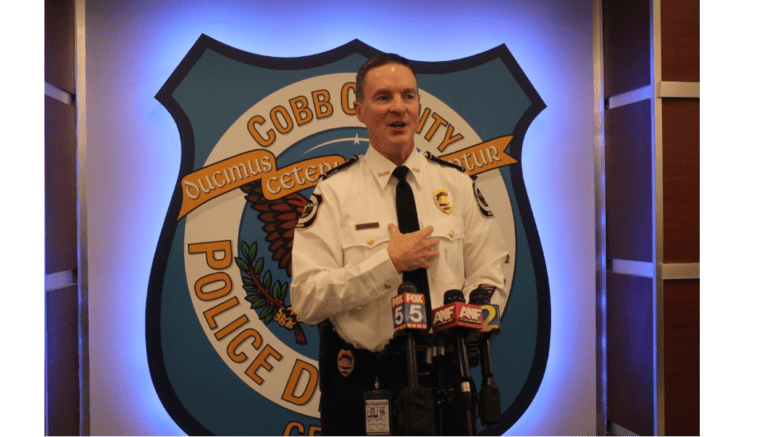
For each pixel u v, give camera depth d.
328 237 1.97
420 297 1.64
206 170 3.22
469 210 2.13
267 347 3.23
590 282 3.46
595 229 3.46
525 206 3.38
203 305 3.20
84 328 3.16
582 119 3.46
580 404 3.45
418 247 1.82
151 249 3.22
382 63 2.00
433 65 3.36
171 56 3.25
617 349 3.36
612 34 3.39
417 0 3.39
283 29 3.30
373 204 2.03
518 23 3.45
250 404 3.21
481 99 3.39
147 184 3.22
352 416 1.91
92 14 3.19
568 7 3.46
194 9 3.26
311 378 3.24
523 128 3.40
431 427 1.52
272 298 3.24
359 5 3.35
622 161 3.30
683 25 3.03
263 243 3.25
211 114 3.23
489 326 1.71
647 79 3.06
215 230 3.22
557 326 3.45
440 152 3.36
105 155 3.19
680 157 3.02
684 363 3.01
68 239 3.09
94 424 3.17
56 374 2.88
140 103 3.22
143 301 3.22
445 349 1.81
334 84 3.30
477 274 2.06
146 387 3.21
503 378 3.34
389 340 1.83
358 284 1.81
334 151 3.30
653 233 3.01
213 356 3.20
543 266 3.38
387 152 2.04
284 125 3.27
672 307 3.01
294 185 3.27
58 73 2.99
